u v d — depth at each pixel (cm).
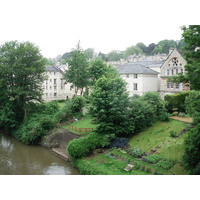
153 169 2048
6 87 4038
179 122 2895
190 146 1775
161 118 3038
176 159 2119
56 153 3028
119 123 2847
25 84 4097
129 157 2370
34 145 3503
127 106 2897
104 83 2802
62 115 3794
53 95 6856
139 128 2978
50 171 2484
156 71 5025
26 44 3981
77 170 2500
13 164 2727
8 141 3747
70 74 4722
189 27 1752
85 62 4731
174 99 3275
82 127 3400
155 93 3231
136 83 4700
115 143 2692
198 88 1742
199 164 1675
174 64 4469
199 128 1844
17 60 3766
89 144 2627
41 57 4138
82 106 4016
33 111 4222
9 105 3947
